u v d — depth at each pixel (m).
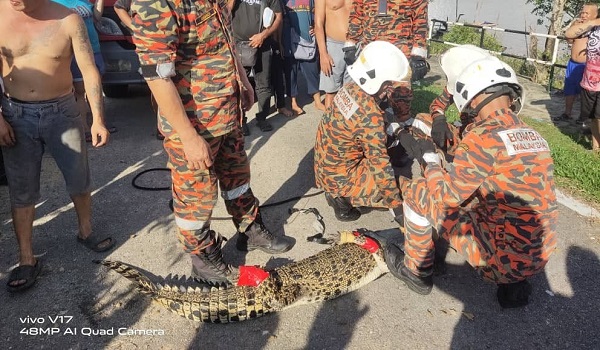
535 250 2.70
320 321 2.96
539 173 2.58
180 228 2.99
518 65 11.64
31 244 3.31
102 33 5.70
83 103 5.46
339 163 3.75
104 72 5.63
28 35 3.02
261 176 4.80
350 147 3.64
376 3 4.91
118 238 3.77
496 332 2.89
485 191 2.68
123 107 6.91
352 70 3.41
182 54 2.59
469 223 2.86
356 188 3.79
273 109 6.82
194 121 2.71
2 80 3.12
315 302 3.10
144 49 2.42
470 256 2.88
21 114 3.10
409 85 4.75
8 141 3.07
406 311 3.04
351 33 5.25
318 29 5.72
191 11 2.49
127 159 5.19
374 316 3.00
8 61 3.03
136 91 7.70
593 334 2.88
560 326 2.94
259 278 3.03
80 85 5.35
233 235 3.81
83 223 3.57
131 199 4.34
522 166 2.56
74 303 3.09
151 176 4.79
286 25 6.18
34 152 3.22
